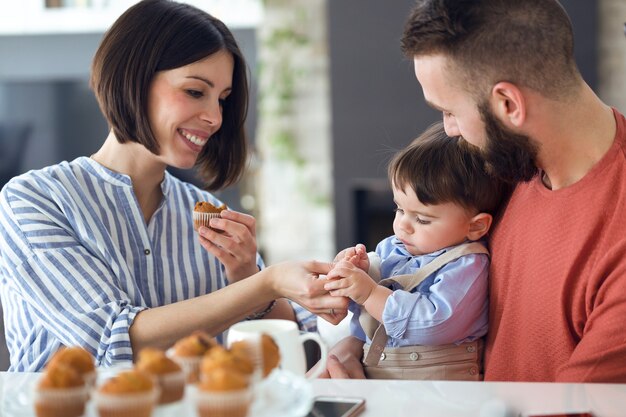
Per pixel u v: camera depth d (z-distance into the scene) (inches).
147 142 72.0
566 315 58.5
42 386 40.1
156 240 76.5
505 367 62.5
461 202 66.7
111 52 70.9
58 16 211.9
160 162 75.5
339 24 192.5
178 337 66.4
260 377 42.8
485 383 52.4
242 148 80.4
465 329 65.6
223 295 66.4
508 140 59.2
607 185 57.2
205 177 81.4
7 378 56.2
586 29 180.1
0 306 127.8
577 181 58.8
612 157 57.7
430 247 68.5
